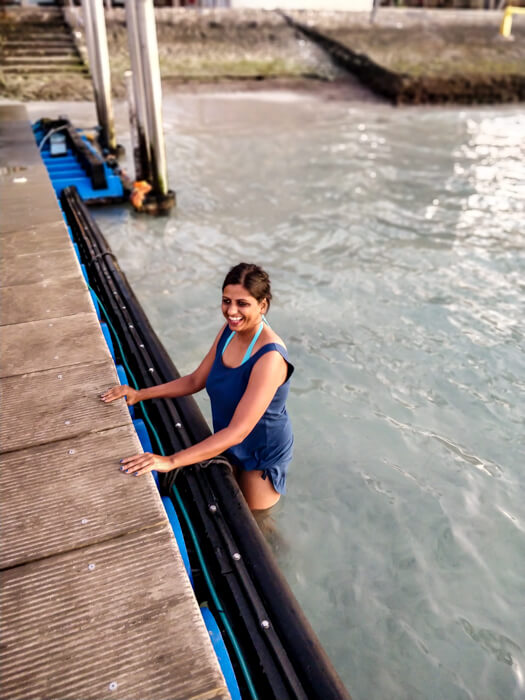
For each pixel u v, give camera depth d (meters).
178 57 20.17
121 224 8.20
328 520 3.30
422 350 5.11
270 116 15.91
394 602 2.82
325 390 4.54
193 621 1.66
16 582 1.77
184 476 2.58
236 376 2.30
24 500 2.08
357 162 11.51
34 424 2.51
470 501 3.46
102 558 1.86
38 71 18.06
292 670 1.83
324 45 22.00
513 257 7.14
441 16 23.91
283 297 6.06
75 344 3.19
